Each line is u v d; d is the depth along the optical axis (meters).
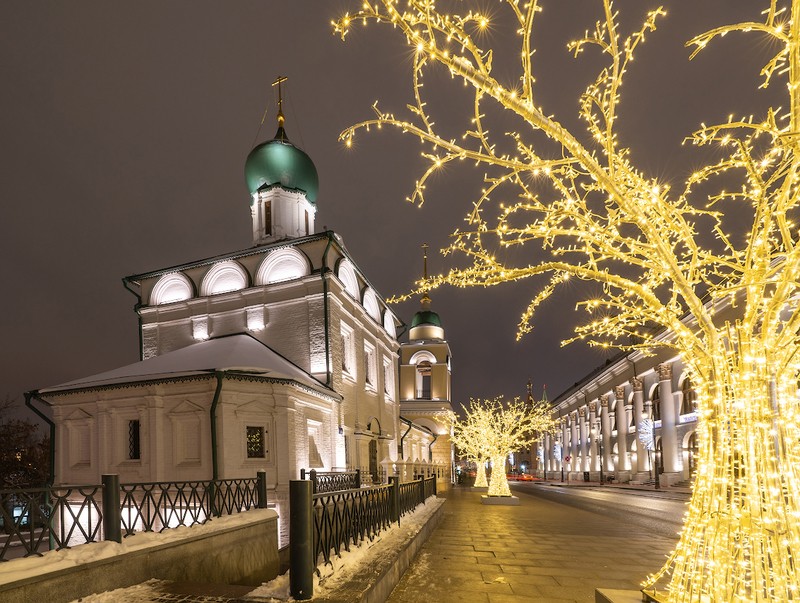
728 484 3.33
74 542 16.83
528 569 7.63
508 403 20.86
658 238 3.35
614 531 11.92
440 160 3.36
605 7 3.07
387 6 2.83
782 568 3.05
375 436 25.36
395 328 35.09
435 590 6.45
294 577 4.73
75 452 17.92
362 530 7.13
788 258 3.05
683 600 3.52
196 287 24.52
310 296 21.53
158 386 16.61
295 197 28.02
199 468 15.72
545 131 3.10
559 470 76.50
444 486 35.34
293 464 16.86
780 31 2.68
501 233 3.81
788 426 3.20
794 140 2.70
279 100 30.45
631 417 45.28
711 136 3.11
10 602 4.95
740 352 3.30
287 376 16.80
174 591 5.88
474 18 2.88
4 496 5.42
